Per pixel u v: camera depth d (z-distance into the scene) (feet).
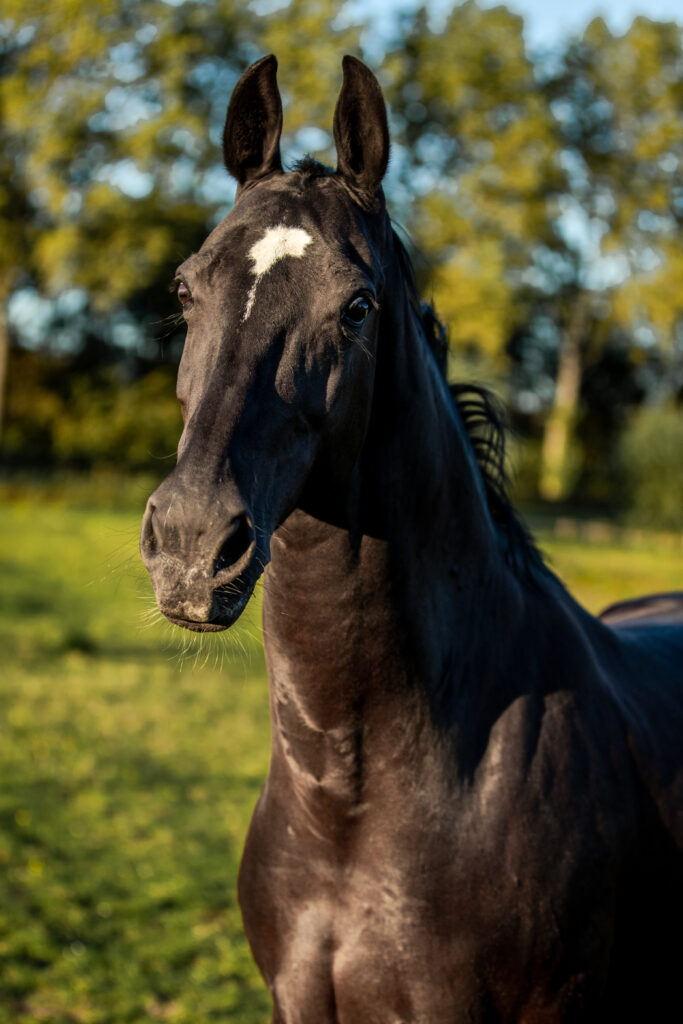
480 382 6.48
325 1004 5.42
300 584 5.07
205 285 4.77
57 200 71.92
